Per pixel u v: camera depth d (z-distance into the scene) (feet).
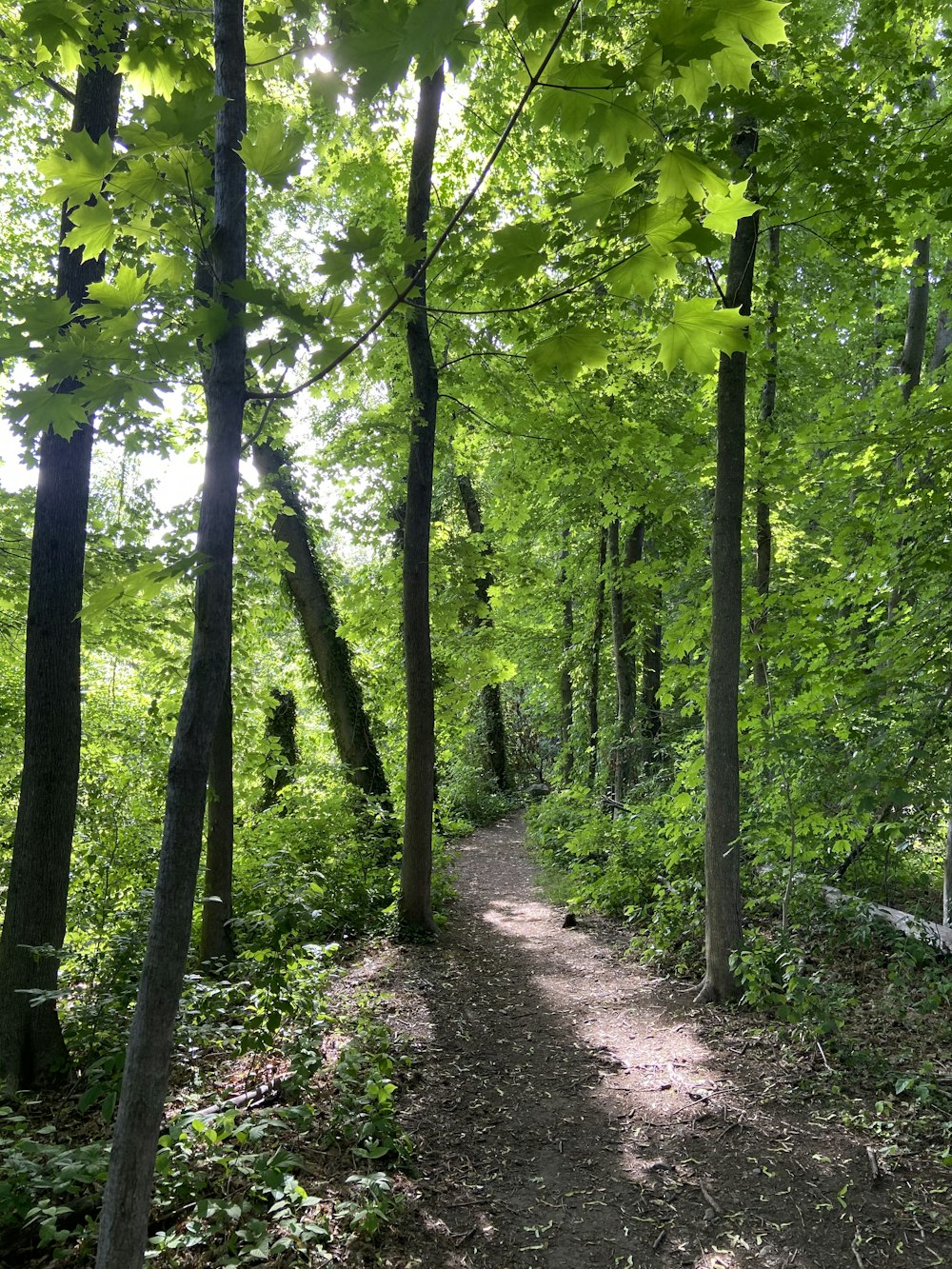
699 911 24.30
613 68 4.67
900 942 19.12
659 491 27.55
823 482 25.70
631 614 42.60
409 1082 15.60
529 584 34.88
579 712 56.95
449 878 34.45
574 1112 14.84
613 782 45.06
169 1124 11.23
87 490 17.25
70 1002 18.02
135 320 5.79
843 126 17.81
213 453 6.52
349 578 41.16
